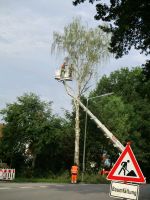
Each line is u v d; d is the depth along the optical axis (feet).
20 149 152.46
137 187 32.42
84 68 146.61
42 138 148.15
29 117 151.12
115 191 33.22
